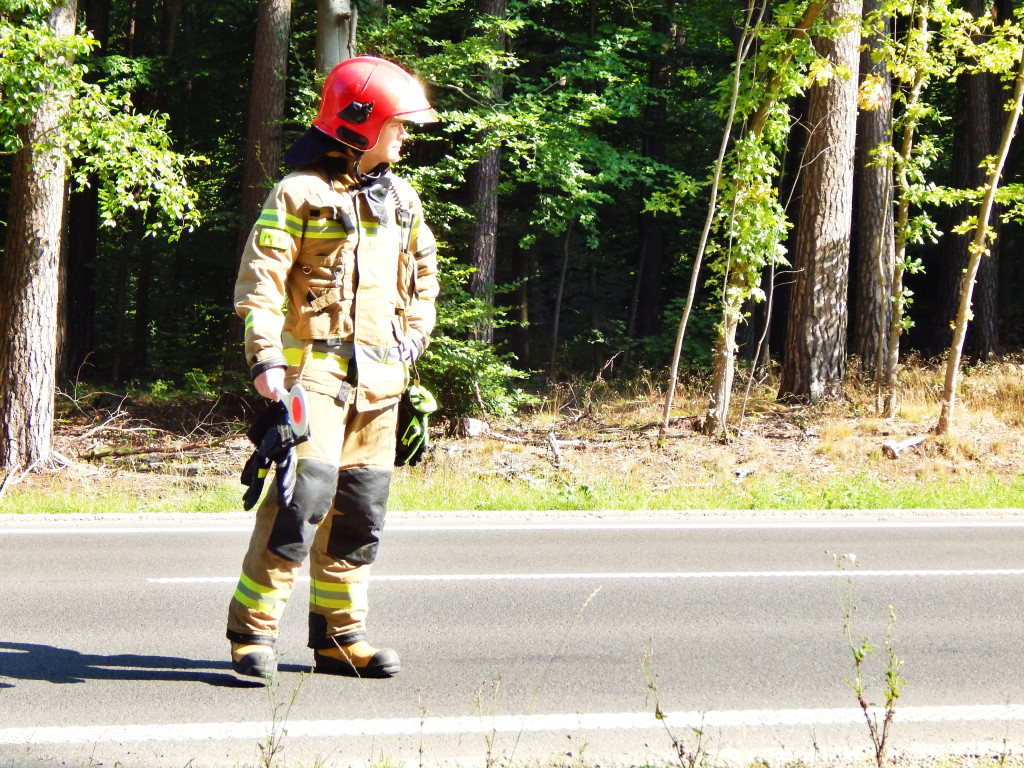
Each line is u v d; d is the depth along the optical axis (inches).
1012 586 323.3
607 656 245.6
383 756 180.9
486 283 908.6
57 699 209.3
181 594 305.9
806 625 275.9
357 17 772.6
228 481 567.8
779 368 1031.6
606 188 1353.3
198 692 213.9
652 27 1299.2
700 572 339.9
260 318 195.5
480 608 290.8
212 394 815.1
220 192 1200.2
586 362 1391.5
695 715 205.2
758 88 647.1
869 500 486.3
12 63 496.1
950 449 628.4
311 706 206.7
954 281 1198.9
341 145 202.4
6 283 593.9
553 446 634.8
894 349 714.2
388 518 444.8
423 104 207.0
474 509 468.1
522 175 984.9
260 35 877.8
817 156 773.3
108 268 1258.0
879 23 662.5
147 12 1221.7
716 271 692.1
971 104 1167.6
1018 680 230.8
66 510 476.4
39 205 588.7
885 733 176.4
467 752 184.1
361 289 205.8
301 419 192.2
